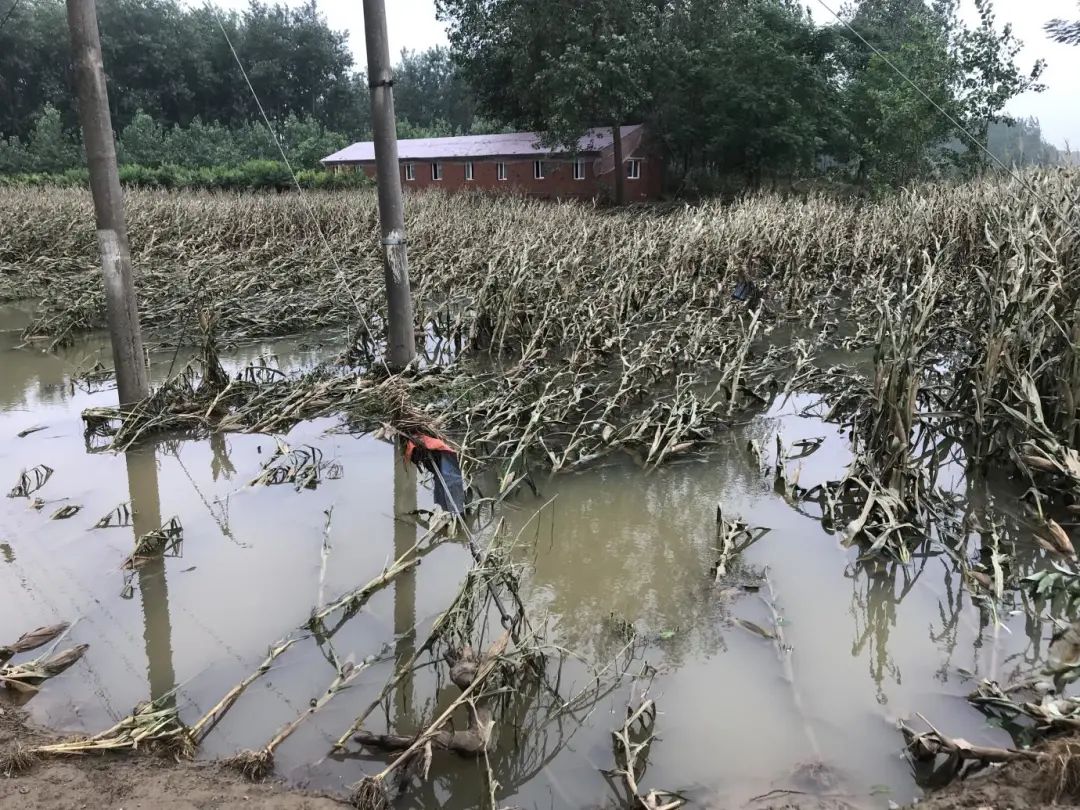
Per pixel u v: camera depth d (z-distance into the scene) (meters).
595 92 33.28
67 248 19.44
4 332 13.36
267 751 3.57
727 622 4.72
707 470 7.09
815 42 36.16
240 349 12.16
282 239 20.25
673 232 15.81
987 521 5.97
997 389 6.89
